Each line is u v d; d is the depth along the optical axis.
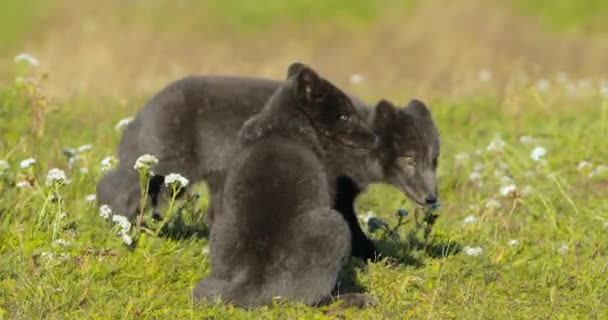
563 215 14.23
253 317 9.50
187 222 12.65
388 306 10.28
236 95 12.49
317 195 9.99
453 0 36.41
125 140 12.70
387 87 24.59
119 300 10.09
